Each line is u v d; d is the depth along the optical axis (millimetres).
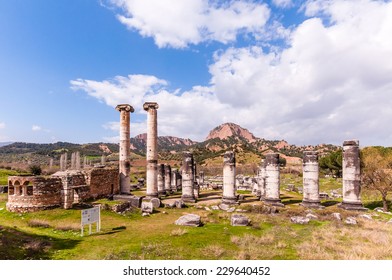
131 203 23562
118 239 13648
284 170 76875
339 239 14461
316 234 15281
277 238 14453
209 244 12914
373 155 26672
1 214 18281
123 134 30266
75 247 12062
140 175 66562
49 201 19125
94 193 25672
